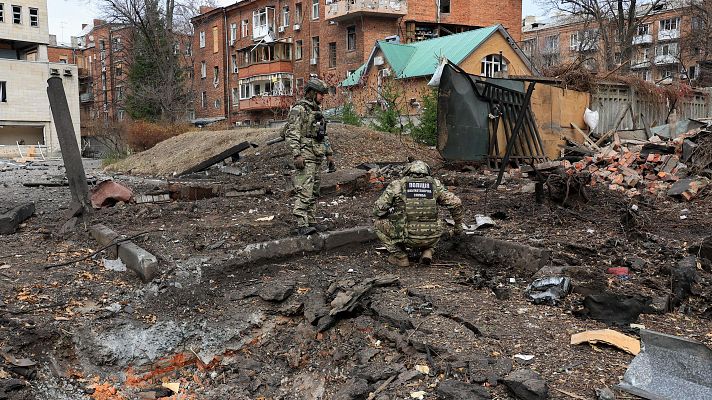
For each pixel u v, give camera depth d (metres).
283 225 7.50
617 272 5.79
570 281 5.25
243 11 51.38
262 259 6.32
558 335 4.27
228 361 4.80
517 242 6.64
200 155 17.42
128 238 6.67
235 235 6.98
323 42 43.00
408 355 4.11
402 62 30.84
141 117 43.69
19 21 44.19
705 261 6.00
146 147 28.27
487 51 30.44
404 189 6.17
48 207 9.43
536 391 3.27
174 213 8.42
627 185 10.50
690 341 3.41
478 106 12.07
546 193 8.85
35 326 4.69
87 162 29.02
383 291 5.33
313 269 6.21
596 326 4.46
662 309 4.76
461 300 5.07
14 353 4.34
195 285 5.71
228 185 11.15
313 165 6.95
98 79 69.94
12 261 6.34
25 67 40.03
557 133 15.50
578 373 3.62
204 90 57.72
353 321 4.88
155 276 5.78
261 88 48.41
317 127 6.94
